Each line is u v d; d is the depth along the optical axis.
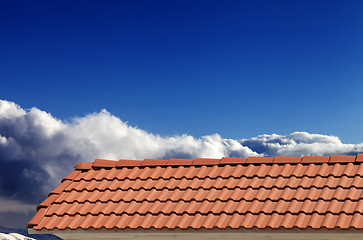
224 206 8.76
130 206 9.25
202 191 9.36
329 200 8.39
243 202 8.77
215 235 8.49
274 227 8.02
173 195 9.36
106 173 10.59
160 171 10.35
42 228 9.17
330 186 8.77
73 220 9.18
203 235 8.54
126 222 8.86
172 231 8.53
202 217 8.66
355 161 9.41
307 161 9.70
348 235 7.83
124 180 10.19
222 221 8.39
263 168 9.78
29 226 9.25
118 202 9.48
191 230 8.44
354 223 7.67
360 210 7.93
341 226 7.69
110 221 8.95
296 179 9.24
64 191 10.15
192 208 8.88
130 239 8.95
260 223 8.17
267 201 8.67
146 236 8.84
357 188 8.59
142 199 9.41
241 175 9.62
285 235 8.14
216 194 9.22
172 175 10.04
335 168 9.30
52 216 9.42
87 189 10.05
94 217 9.21
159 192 9.62
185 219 8.65
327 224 7.79
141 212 9.02
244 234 8.34
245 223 8.22
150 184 9.91
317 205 8.28
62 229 9.04
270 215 8.36
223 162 10.22
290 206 8.41
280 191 8.96
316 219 8.00
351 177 8.98
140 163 10.72
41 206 9.66
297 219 8.06
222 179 9.65
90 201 9.64
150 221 8.79
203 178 9.81
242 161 10.14
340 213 8.02
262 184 9.16
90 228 8.91
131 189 9.83
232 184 9.41
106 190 9.94
